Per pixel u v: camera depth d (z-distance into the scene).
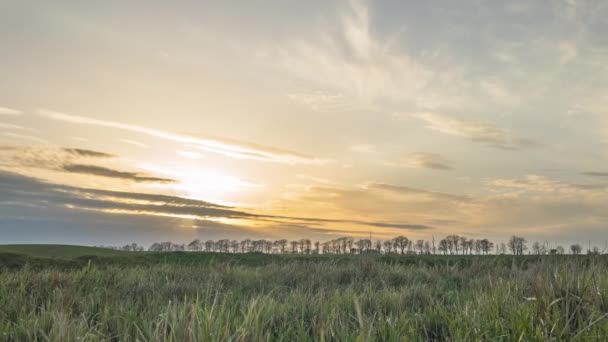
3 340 4.18
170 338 3.40
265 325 4.31
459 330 3.83
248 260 18.31
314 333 4.00
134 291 7.16
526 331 3.63
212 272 9.79
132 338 4.05
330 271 10.07
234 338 3.51
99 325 4.64
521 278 6.27
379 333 4.01
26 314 5.38
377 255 14.02
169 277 9.22
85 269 9.29
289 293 6.90
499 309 4.56
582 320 3.96
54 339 3.77
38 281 7.69
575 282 4.77
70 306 5.63
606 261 6.20
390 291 6.84
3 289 6.79
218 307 4.81
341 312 5.03
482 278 8.33
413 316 4.84
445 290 7.57
